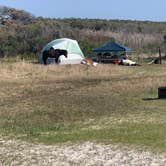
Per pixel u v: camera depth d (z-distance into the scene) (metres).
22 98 31.52
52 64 58.69
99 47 75.38
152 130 19.67
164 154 15.72
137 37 104.12
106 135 18.88
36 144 17.53
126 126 20.77
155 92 33.38
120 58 70.94
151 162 14.83
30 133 19.61
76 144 17.38
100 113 24.89
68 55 62.81
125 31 129.00
